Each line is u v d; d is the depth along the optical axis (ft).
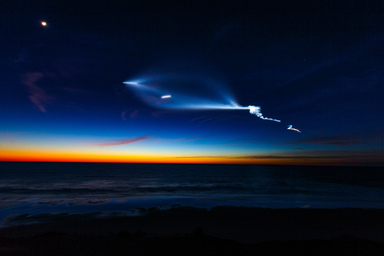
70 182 131.95
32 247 23.13
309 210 49.96
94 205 59.82
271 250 23.58
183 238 27.71
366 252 23.06
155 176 200.23
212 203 64.34
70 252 21.76
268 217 44.04
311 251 23.34
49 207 57.00
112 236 28.63
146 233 31.63
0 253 21.01
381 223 40.14
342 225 38.88
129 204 61.82
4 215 47.03
